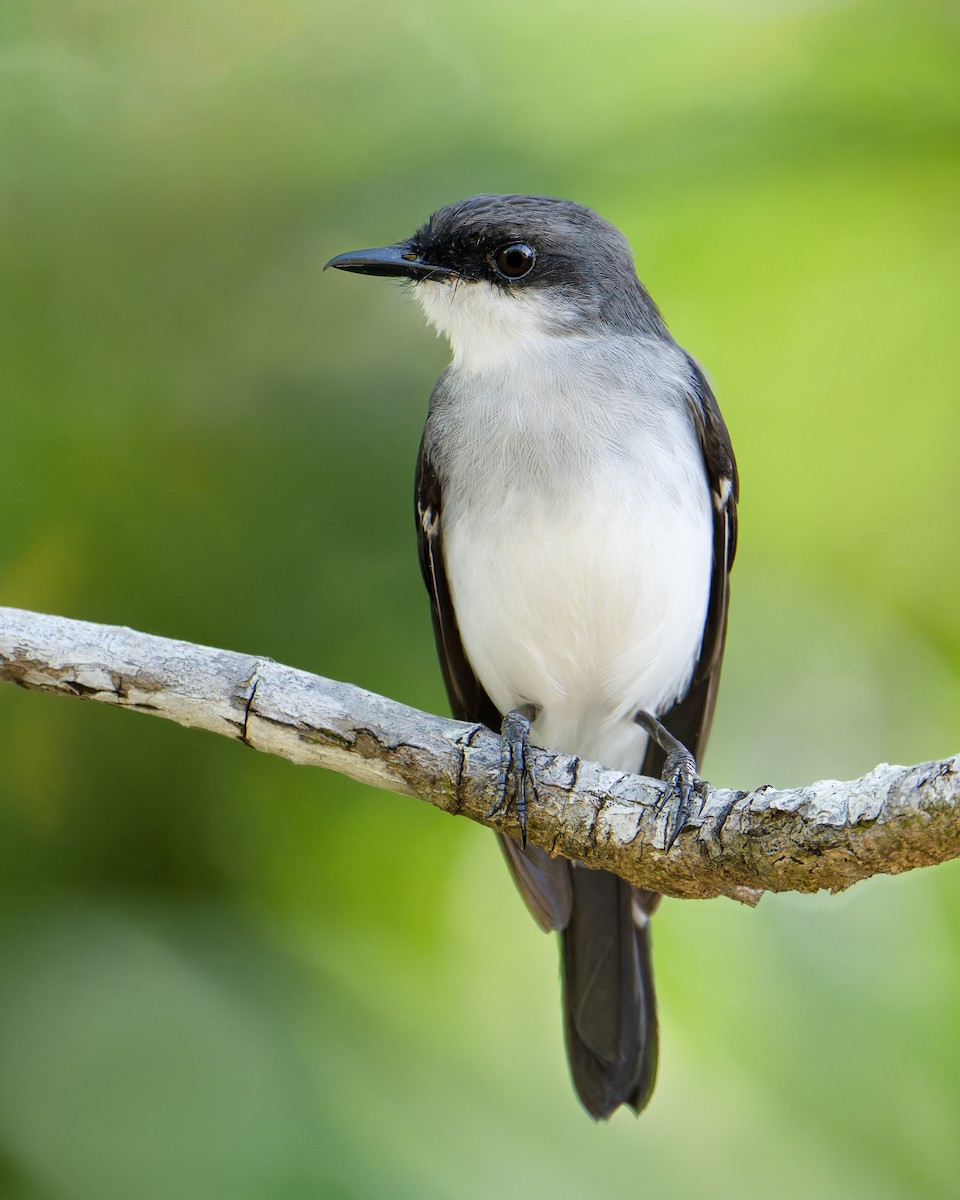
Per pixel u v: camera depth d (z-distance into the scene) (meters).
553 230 9.59
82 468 10.72
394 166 11.48
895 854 6.67
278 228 11.54
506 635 9.40
